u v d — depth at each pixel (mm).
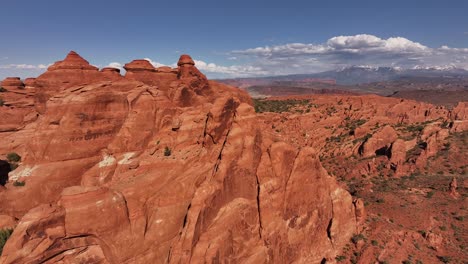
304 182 39250
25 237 25844
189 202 32594
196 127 39438
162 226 31078
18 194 38281
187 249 29016
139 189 32500
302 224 39031
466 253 42969
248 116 35844
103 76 52188
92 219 28312
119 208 29812
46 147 40562
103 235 28766
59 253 27516
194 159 36125
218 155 35406
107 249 28875
